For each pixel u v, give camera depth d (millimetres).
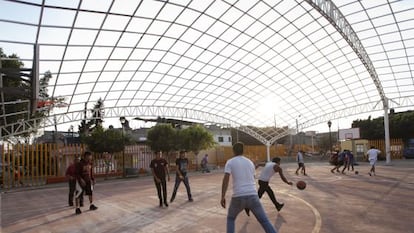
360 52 28844
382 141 47906
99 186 24547
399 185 15680
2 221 10977
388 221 8219
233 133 72562
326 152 63750
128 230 8672
